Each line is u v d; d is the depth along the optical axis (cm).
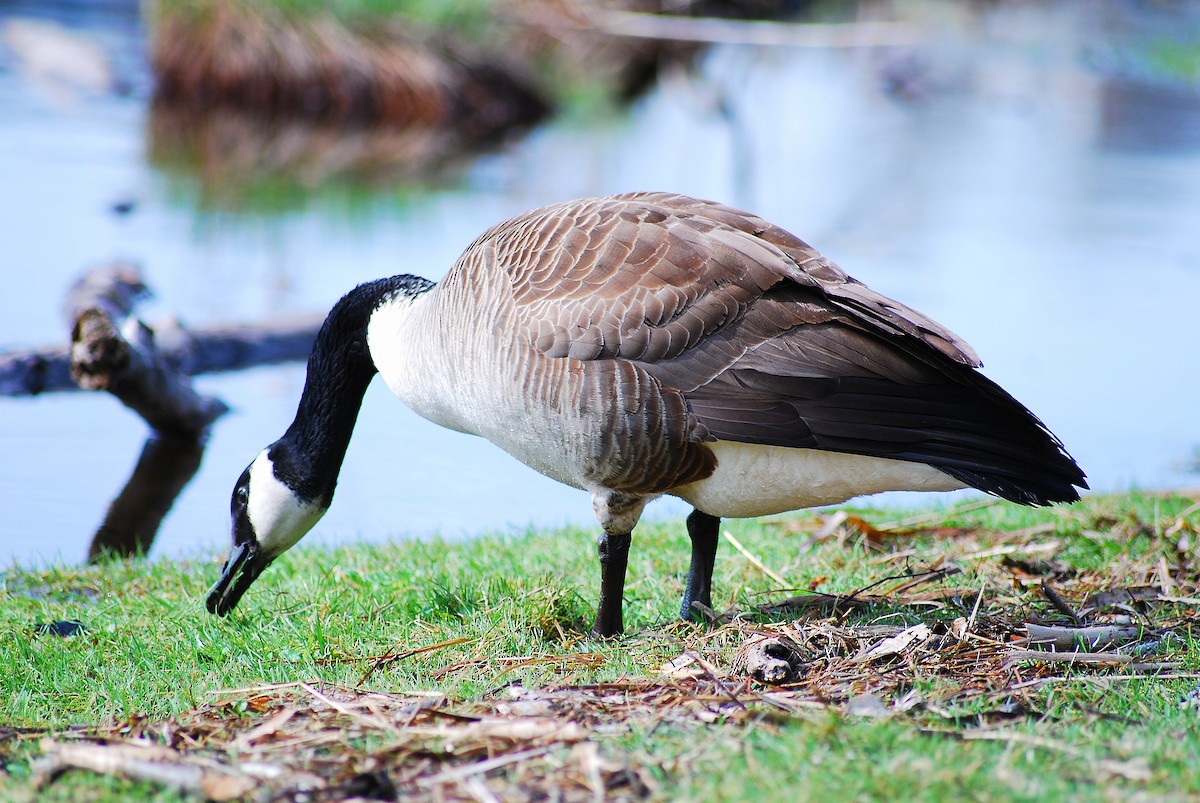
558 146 3591
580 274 876
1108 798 588
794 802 583
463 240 2516
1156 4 7050
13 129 3253
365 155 3359
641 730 677
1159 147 3847
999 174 3378
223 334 1914
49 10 4662
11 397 1773
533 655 879
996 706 724
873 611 952
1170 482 1525
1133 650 835
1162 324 2219
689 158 3462
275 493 1021
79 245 2328
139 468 1548
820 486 867
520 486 1569
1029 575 1050
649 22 4197
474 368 909
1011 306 2278
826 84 4766
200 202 2733
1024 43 5609
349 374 1035
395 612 982
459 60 3950
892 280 2395
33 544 1309
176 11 3769
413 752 654
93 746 654
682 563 1128
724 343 855
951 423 827
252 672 868
